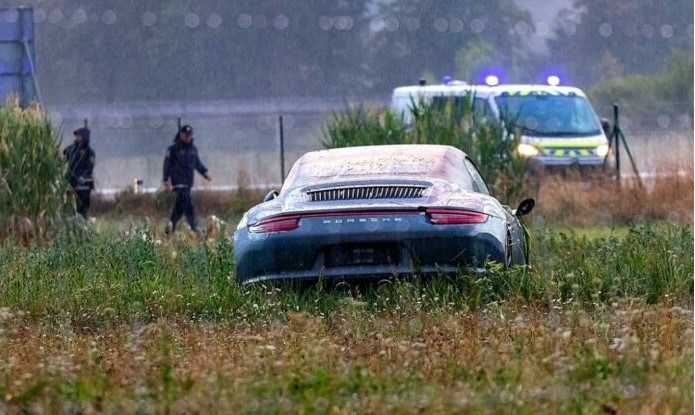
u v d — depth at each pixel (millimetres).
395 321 34031
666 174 78188
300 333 32188
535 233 50594
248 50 168000
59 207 65062
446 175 40250
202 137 134750
